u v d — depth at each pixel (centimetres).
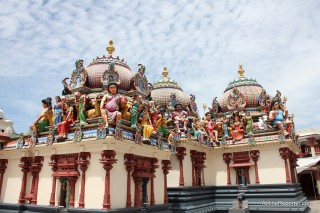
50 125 1912
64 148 1631
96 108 1694
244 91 3409
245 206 2364
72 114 1719
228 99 3431
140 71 2245
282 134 2541
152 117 1953
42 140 1798
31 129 1875
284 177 2516
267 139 2631
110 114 1557
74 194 1519
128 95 2145
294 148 2847
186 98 3241
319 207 3130
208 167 2892
